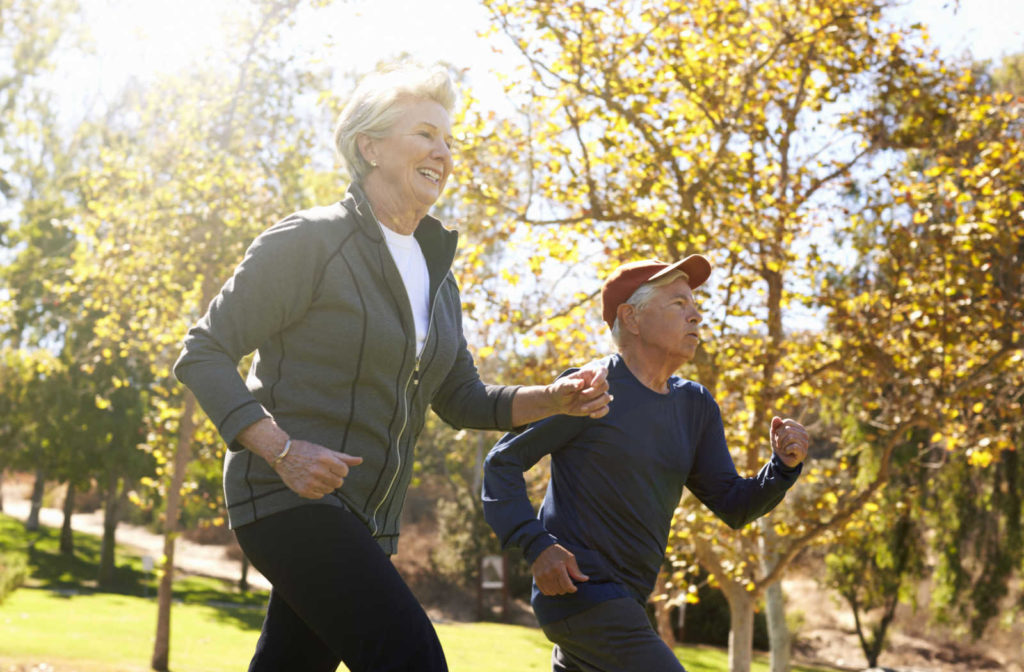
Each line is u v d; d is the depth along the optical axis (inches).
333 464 64.4
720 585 447.8
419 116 78.8
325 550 68.5
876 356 399.9
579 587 100.2
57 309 1173.1
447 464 1638.8
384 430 74.9
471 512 1581.0
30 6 877.2
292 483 65.2
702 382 404.5
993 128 437.1
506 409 85.4
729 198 406.0
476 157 429.7
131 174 685.9
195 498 770.2
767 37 443.2
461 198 434.9
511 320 422.0
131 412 1300.4
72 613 1026.7
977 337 395.9
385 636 66.6
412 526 1817.2
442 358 81.5
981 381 417.1
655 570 104.8
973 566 820.6
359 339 73.1
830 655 1225.4
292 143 642.8
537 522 99.8
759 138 436.5
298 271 71.6
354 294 73.4
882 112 460.8
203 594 1413.6
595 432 102.0
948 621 851.4
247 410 66.5
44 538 1728.6
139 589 1432.1
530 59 414.3
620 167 437.1
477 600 1488.7
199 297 680.4
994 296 392.8
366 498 74.5
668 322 104.0
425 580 1595.7
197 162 655.8
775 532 470.6
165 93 678.5
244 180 645.3
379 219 79.4
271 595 82.8
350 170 80.3
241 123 673.0
